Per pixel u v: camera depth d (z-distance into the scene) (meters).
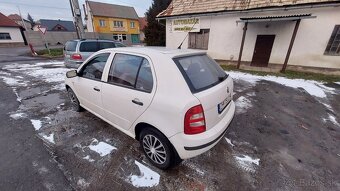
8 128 3.30
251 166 2.40
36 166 2.36
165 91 1.96
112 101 2.59
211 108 2.02
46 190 2.01
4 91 5.46
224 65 10.51
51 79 6.86
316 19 7.74
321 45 7.91
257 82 6.62
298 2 7.88
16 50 20.48
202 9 10.72
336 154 2.69
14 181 2.12
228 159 2.53
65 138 2.99
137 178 2.19
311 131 3.31
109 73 2.66
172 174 2.25
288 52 8.13
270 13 8.70
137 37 43.62
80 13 12.23
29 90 5.55
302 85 6.26
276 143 2.92
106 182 2.13
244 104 4.52
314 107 4.39
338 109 4.30
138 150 2.69
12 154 2.58
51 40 28.52
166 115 1.93
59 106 4.29
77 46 7.00
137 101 2.20
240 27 9.72
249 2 9.19
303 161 2.52
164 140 2.08
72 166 2.37
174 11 12.06
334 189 2.07
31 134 3.10
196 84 2.02
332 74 7.95
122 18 39.44
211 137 2.00
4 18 28.41
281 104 4.54
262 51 9.49
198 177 2.21
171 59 2.06
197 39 11.61
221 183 2.13
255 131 3.27
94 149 2.71
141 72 2.24
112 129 3.25
